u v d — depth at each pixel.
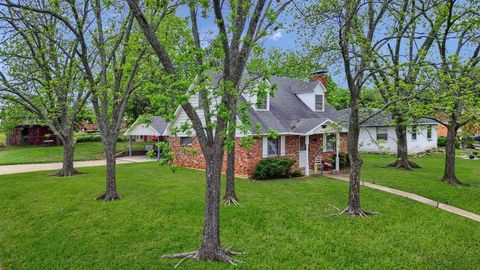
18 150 35.06
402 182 16.08
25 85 16.77
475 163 24.02
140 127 27.47
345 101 14.81
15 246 8.35
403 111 12.18
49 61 16.36
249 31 7.27
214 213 7.17
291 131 19.45
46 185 15.44
